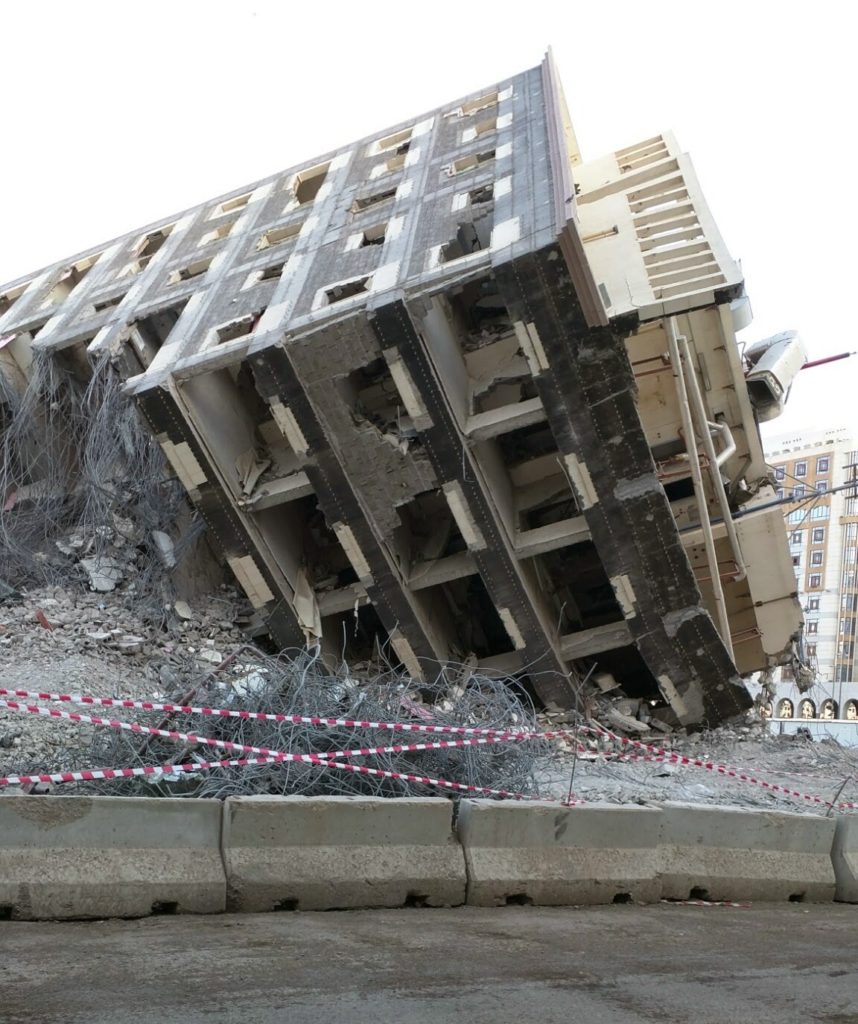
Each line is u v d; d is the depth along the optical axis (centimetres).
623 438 1413
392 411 1585
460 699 1030
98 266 2223
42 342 1800
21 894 555
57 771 793
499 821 698
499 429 1452
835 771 1388
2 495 1777
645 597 1510
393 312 1374
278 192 2252
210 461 1514
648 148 2069
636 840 748
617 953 552
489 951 537
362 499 1507
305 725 816
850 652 7869
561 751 1290
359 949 524
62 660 1357
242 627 1680
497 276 1338
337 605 1644
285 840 638
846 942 634
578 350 1368
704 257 1550
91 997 408
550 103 1958
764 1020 430
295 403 1442
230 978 450
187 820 618
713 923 673
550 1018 414
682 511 1836
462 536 1670
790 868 816
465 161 1898
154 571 1627
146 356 1775
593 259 1659
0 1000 397
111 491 1681
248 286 1717
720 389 1773
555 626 1672
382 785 784
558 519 1750
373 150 2264
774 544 1762
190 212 2395
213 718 824
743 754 1470
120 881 582
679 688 1570
